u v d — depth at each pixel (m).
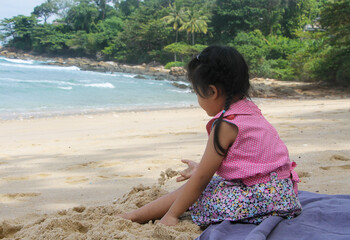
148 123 10.71
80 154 5.88
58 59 79.75
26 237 2.09
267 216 1.97
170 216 2.14
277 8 56.94
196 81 1.96
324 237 1.73
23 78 31.80
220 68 1.91
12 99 18.31
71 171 4.70
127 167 4.71
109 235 1.96
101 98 20.77
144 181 3.95
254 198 1.95
